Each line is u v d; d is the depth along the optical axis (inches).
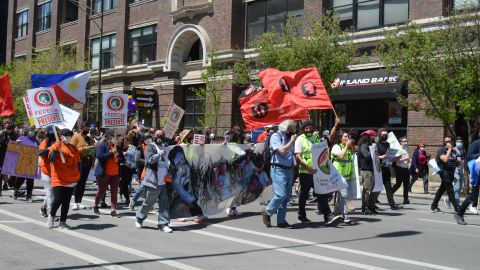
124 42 1349.7
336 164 426.6
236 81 955.3
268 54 779.4
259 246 314.8
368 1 880.9
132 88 1203.2
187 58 1208.8
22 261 260.2
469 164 427.5
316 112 813.9
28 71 1357.0
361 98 860.0
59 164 354.6
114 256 277.9
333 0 927.7
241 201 450.0
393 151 515.5
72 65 1341.0
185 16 1170.6
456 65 642.8
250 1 1069.8
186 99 1208.2
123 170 503.5
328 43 758.5
